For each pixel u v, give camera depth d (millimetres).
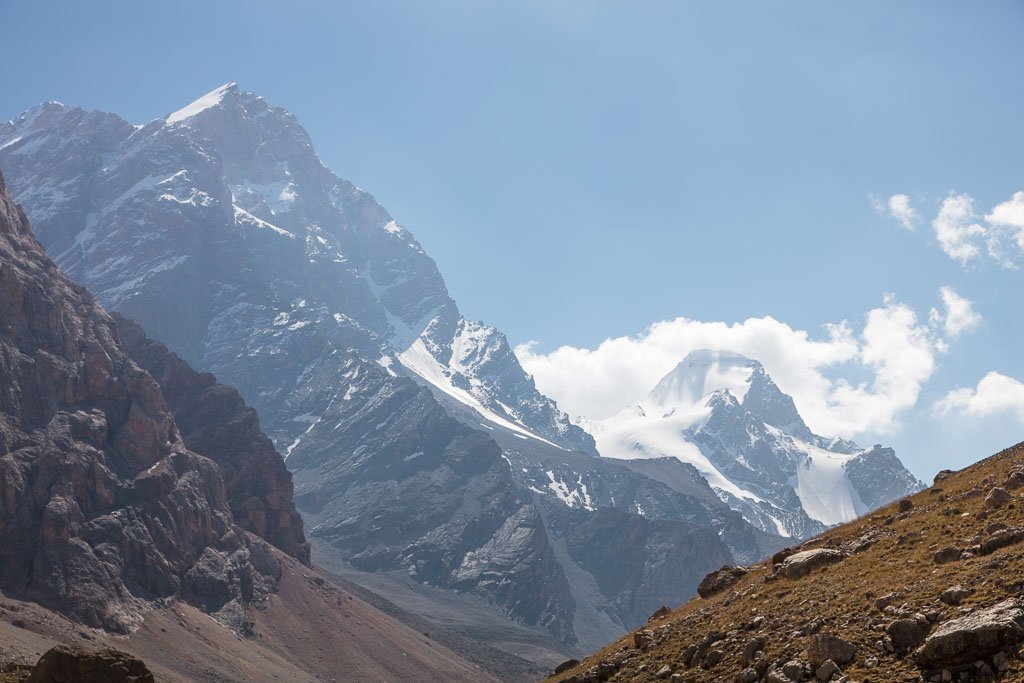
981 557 72062
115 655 69125
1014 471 89750
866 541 88250
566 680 87688
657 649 84938
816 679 65625
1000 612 60688
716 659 76312
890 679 62062
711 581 103812
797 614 75938
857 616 70312
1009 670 57656
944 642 60625
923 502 96500
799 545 101688
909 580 73188
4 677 72188
